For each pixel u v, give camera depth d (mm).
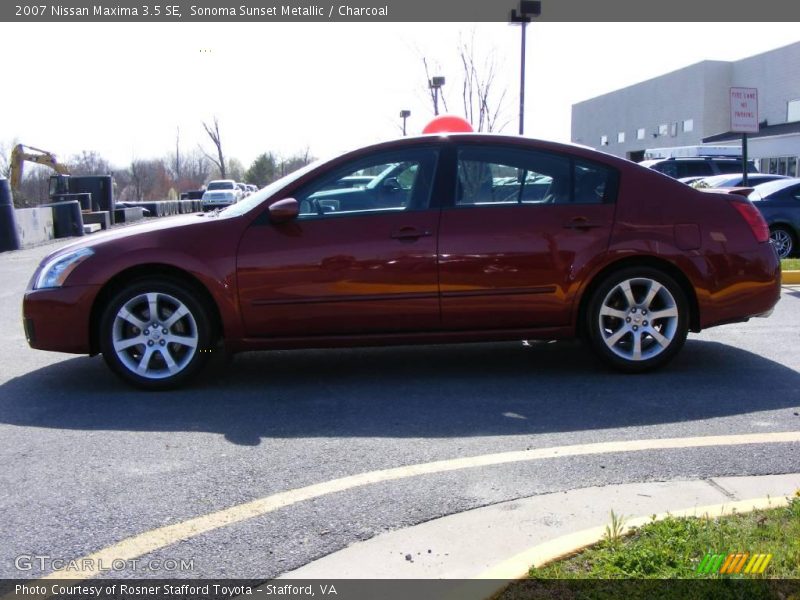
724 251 5547
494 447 4277
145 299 5352
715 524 3146
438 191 5469
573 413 4848
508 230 5414
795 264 10562
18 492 3771
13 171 31547
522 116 16438
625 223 5496
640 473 3875
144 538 3307
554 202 5520
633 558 2854
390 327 5453
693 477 3822
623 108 57312
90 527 3410
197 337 5406
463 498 3621
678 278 5586
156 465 4090
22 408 5117
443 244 5371
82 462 4145
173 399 5285
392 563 3059
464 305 5426
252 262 5309
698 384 5441
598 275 5531
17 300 10039
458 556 3100
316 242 5336
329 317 5379
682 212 5543
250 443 4398
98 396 5383
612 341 5598
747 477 3814
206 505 3605
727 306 5605
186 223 5469
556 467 3973
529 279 5430
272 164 57750
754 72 44125
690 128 47844
